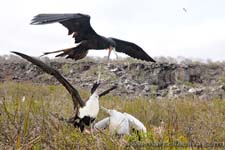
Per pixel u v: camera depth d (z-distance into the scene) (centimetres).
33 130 690
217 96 2245
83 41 770
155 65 3038
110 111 878
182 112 1282
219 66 3041
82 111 788
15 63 3438
